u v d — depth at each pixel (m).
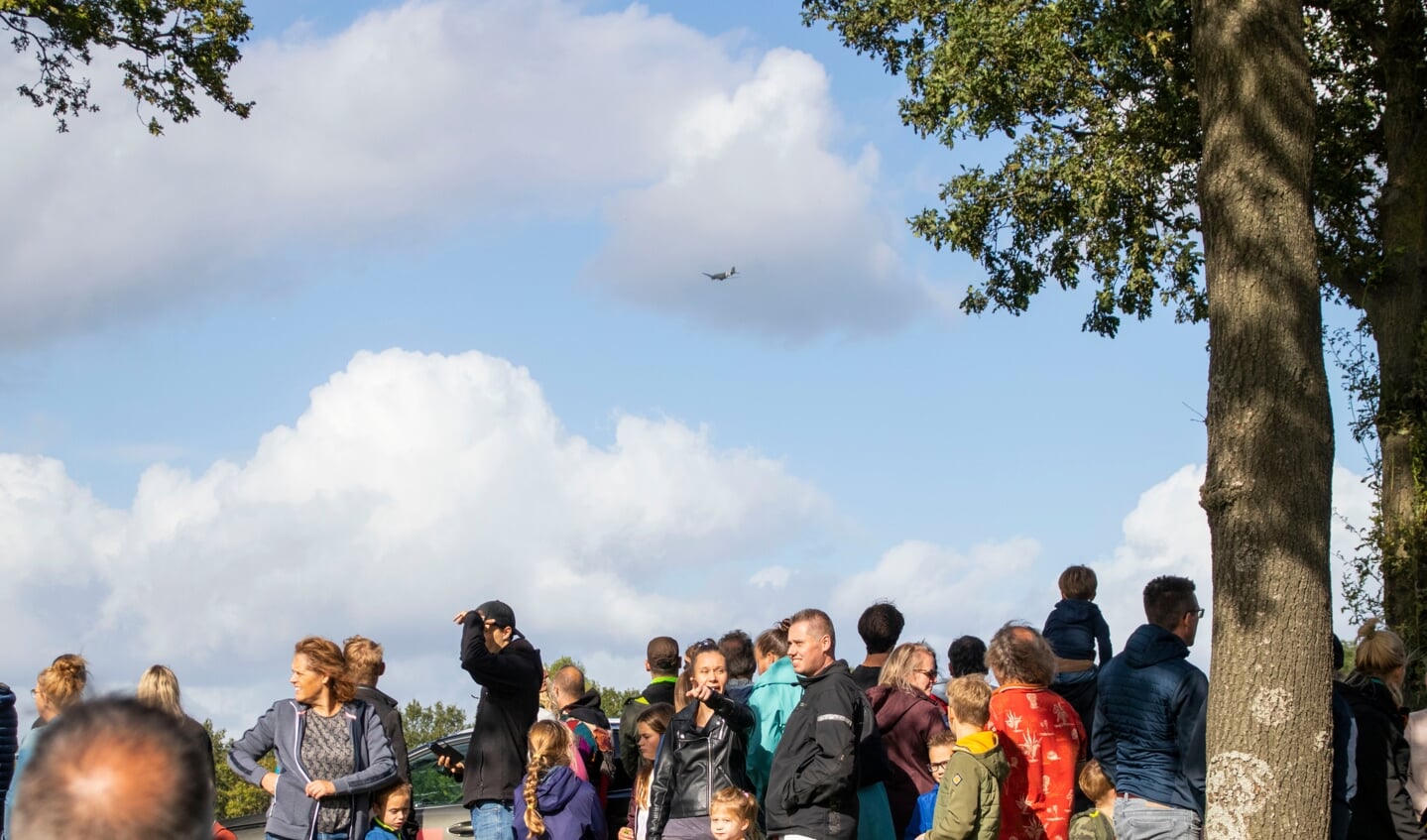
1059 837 6.61
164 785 1.53
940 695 9.02
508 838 8.40
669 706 8.24
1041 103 17.73
